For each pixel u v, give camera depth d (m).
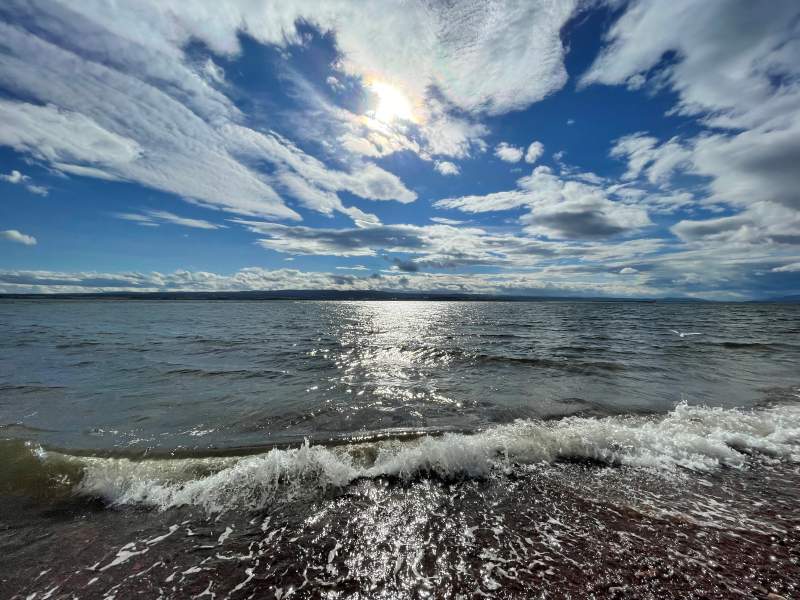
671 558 3.30
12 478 4.75
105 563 3.29
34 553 3.40
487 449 5.39
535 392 9.48
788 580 3.04
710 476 4.84
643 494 4.41
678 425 6.68
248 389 9.72
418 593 2.96
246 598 2.93
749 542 3.52
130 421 7.18
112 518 3.97
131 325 30.25
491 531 3.73
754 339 21.89
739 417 7.20
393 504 4.22
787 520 3.88
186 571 3.21
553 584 3.03
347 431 6.68
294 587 3.04
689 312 64.50
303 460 5.05
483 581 3.07
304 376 11.38
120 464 5.16
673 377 11.24
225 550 3.47
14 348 16.80
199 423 7.09
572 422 7.03
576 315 51.66
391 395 9.20
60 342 18.94
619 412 7.83
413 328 29.30
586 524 3.82
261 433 6.57
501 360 14.27
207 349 16.95
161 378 10.96
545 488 4.54
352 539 3.63
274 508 4.15
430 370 12.42
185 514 4.06
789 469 5.05
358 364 13.44
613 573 3.13
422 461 5.05
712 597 2.88
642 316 49.62
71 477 4.80
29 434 6.36
